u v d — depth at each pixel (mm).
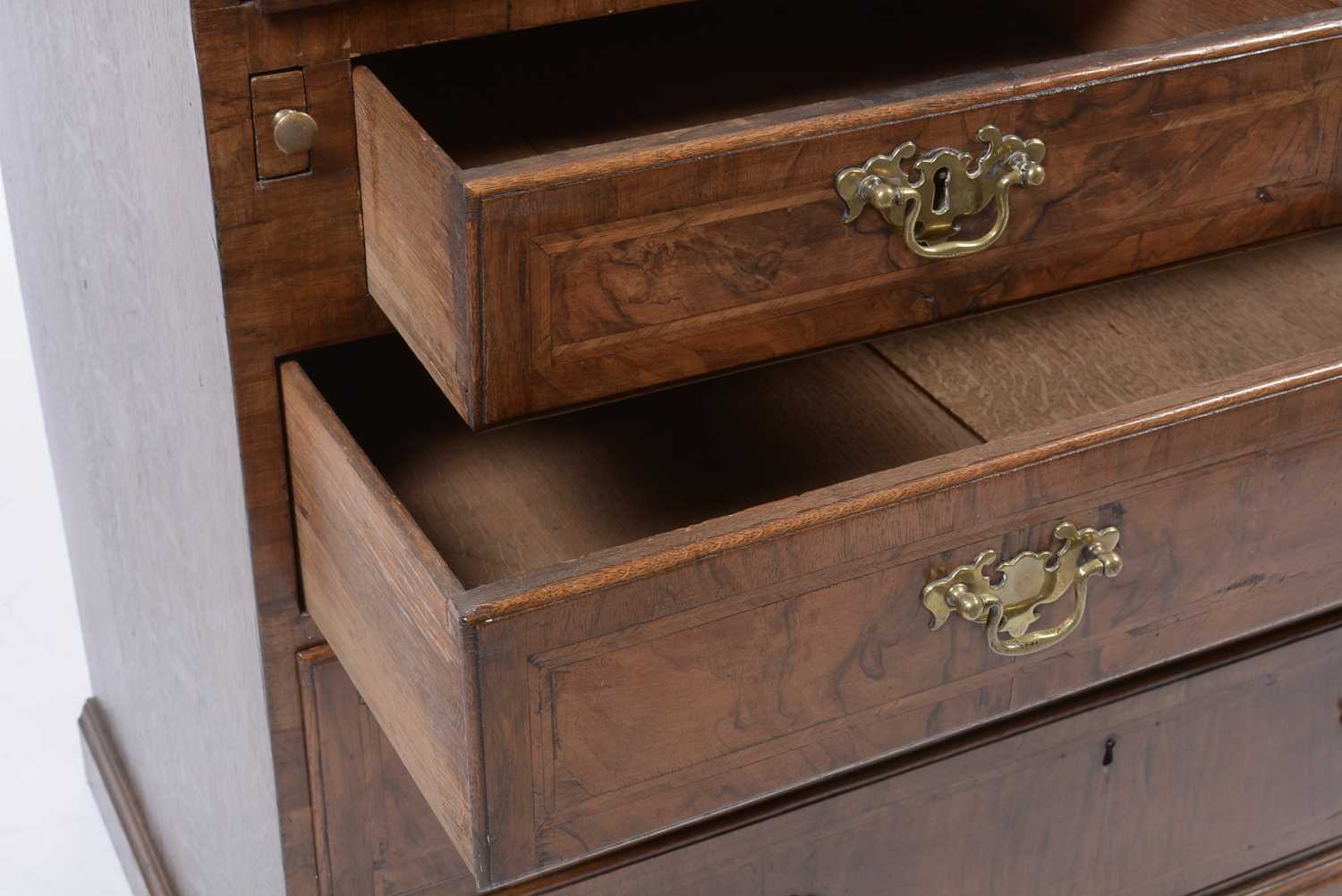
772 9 1385
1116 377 1287
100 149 1182
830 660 980
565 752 919
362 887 1316
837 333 1020
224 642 1266
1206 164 1080
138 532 1425
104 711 1777
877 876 1362
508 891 1208
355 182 1032
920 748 1308
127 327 1258
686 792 982
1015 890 1448
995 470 957
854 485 938
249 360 1065
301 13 960
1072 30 1370
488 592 857
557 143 1188
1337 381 1041
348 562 1034
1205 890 1565
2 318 2408
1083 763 1390
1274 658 1411
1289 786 1532
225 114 972
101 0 1072
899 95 958
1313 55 1065
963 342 1333
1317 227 1162
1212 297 1357
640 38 1324
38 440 2232
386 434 1250
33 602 2008
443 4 992
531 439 1265
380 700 1044
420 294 965
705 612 915
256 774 1279
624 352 950
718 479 1245
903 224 988
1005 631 1026
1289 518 1098
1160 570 1070
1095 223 1066
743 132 914
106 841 1748
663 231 917
